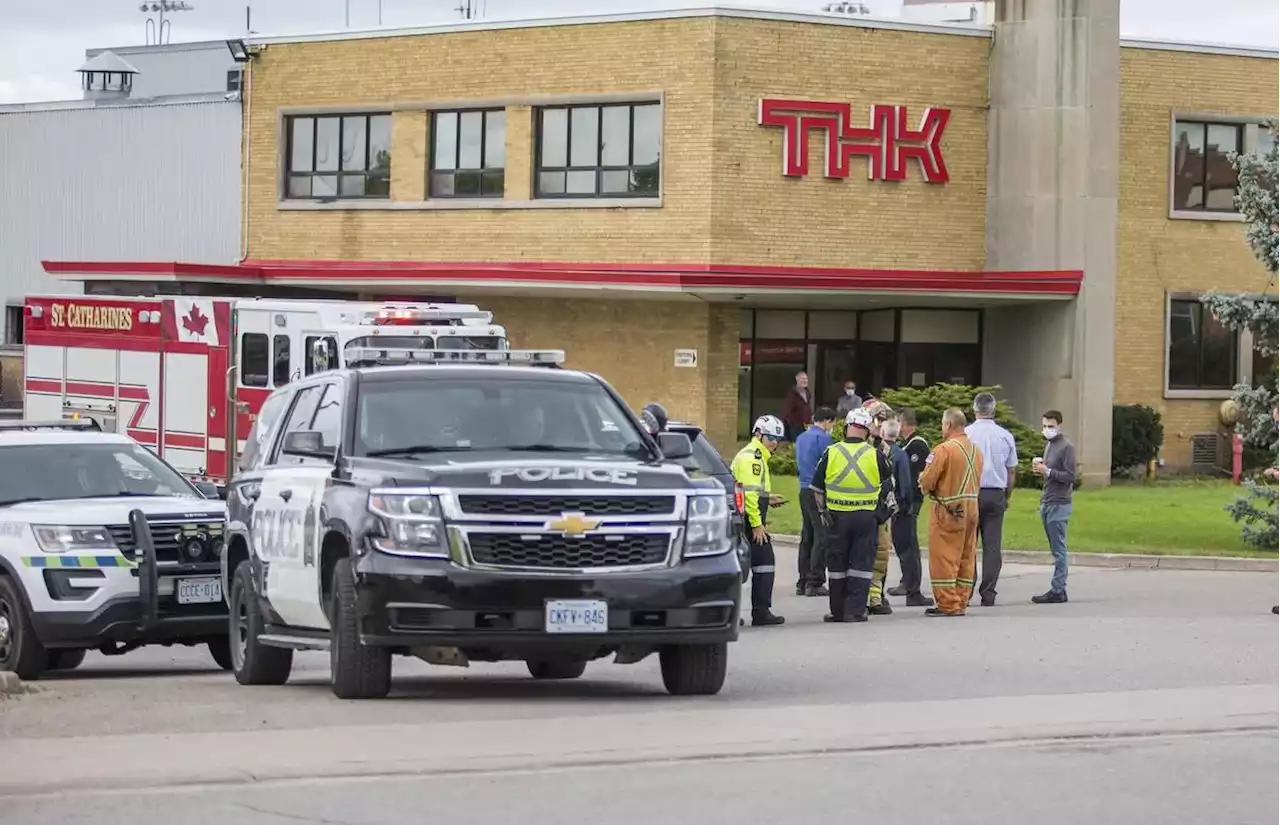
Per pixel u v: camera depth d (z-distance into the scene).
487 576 17.59
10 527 24.23
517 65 62.16
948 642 25.89
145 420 45.78
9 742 16.02
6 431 26.91
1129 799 14.20
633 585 17.88
